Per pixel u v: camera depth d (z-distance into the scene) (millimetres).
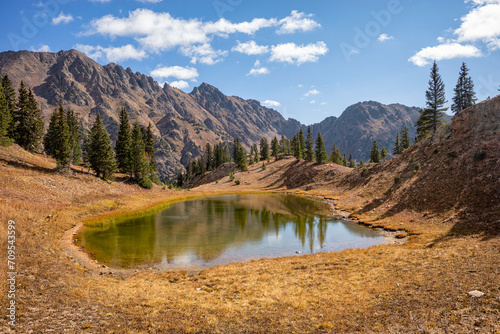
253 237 35781
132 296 16125
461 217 32312
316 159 122812
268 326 12562
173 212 54875
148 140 97562
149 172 87500
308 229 40688
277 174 130750
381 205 50094
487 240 23422
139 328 12273
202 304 15078
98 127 68062
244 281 19359
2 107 57750
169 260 26172
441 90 66000
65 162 66688
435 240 27453
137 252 28328
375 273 19250
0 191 37281
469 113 48656
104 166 67812
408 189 48344
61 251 24938
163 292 17078
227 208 62031
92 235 33625
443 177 42750
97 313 13656
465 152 43406
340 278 18953
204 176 171250
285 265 23359
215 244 32219
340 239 34656
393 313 12961
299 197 84562
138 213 50594
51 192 45875
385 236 35281
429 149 57781
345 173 98438
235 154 181500
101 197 54750
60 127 66312
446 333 10688
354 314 13289
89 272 21453
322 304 14734
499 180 32938
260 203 71125
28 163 57250
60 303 14320
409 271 18734
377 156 129625
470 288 14273
